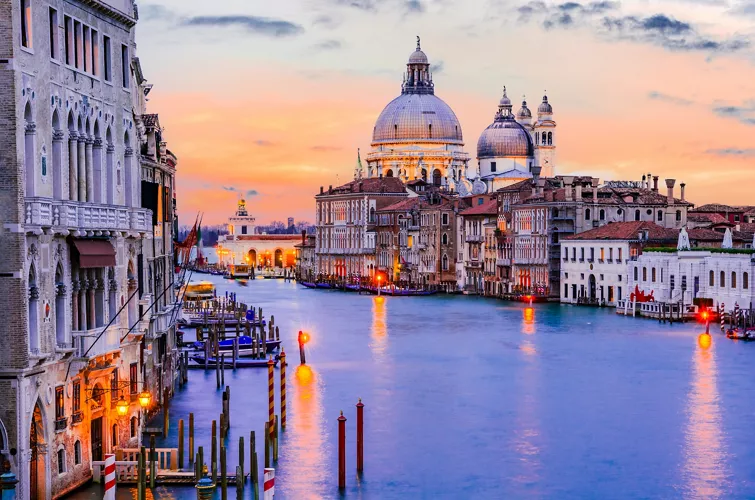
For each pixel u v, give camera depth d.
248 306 192.88
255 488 55.78
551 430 74.88
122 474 56.16
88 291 53.62
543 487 61.47
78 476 52.72
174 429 72.25
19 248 46.00
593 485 61.88
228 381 95.00
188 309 159.50
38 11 47.69
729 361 107.31
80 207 50.88
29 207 46.62
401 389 91.50
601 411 81.44
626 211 198.38
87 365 51.78
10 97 45.47
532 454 68.44
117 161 57.19
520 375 99.69
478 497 59.50
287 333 140.00
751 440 71.88
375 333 139.50
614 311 170.50
